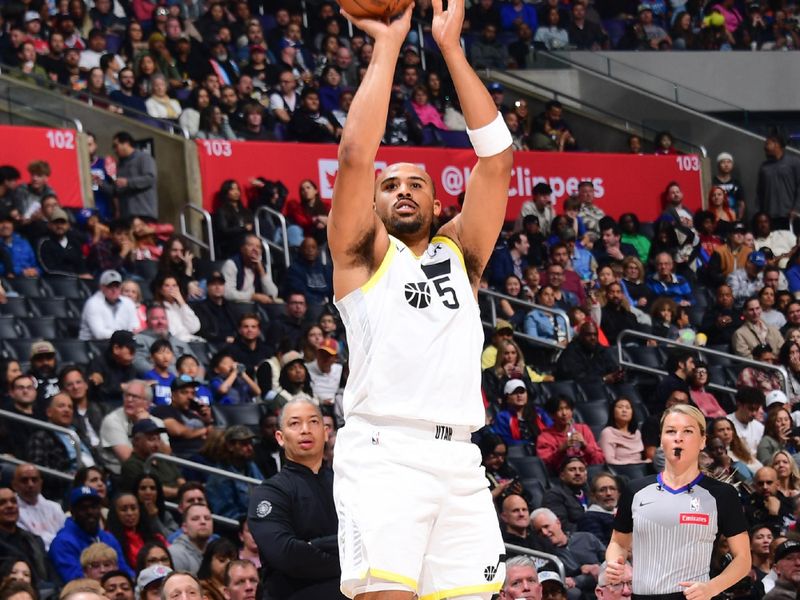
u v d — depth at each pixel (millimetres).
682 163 22281
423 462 4754
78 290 16156
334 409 14039
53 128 17859
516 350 15867
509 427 14773
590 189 20906
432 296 4867
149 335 14453
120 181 17953
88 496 10594
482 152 5117
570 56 24328
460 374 4816
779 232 21984
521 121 22547
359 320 4836
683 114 24000
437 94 22203
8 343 14430
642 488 7578
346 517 4781
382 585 4684
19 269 16016
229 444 12383
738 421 15930
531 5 24953
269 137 19891
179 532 10992
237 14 22016
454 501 4809
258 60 21219
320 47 22844
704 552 7426
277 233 18344
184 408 13273
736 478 14000
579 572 11969
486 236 5145
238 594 9094
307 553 6500
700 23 26547
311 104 20328
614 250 20219
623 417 15141
